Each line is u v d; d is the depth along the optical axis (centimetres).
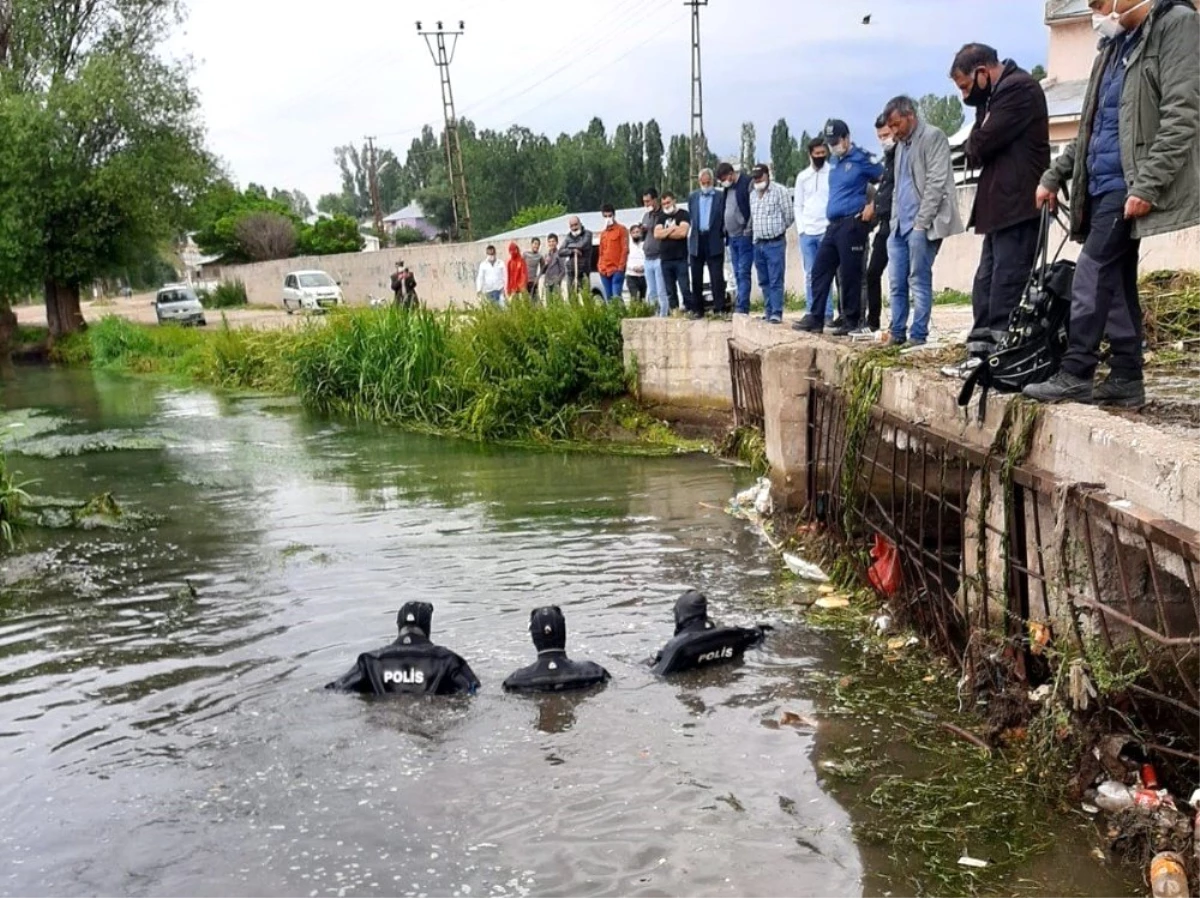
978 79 668
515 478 1266
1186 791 447
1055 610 517
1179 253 1085
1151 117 498
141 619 784
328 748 550
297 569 896
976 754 521
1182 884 392
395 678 620
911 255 859
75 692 647
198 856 454
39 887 437
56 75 3158
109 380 2689
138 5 3284
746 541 924
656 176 8381
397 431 1681
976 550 610
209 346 2628
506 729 566
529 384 1536
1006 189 652
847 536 800
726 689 612
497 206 7712
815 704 588
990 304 668
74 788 521
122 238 3234
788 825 464
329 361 1934
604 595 788
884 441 755
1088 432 486
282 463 1438
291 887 427
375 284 3950
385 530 1025
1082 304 535
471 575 852
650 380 1493
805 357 924
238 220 5962
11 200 3041
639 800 487
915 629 680
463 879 429
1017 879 419
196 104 3272
